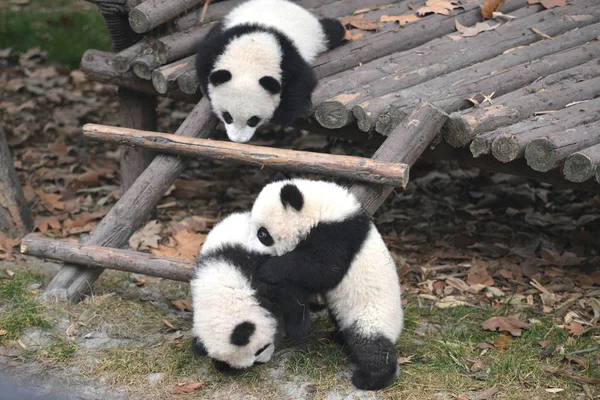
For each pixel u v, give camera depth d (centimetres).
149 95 664
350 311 425
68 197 698
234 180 746
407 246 621
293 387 428
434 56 593
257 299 409
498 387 430
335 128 544
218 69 536
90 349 459
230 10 649
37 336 467
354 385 425
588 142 466
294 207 416
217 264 414
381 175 461
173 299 532
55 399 375
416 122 485
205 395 421
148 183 539
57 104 895
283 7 605
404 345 473
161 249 608
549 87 546
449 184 734
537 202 699
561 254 605
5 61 998
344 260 418
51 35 1066
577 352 466
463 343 477
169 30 619
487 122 495
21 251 521
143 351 457
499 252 606
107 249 509
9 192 610
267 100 543
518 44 621
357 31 636
